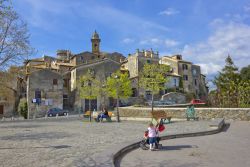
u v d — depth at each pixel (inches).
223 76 1852.9
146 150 502.0
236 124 946.7
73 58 2758.4
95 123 1234.0
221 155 449.1
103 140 621.0
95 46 3265.3
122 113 1512.1
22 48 852.6
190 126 893.2
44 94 2169.0
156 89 1646.2
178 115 1237.7
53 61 2957.7
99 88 1852.9
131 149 507.8
